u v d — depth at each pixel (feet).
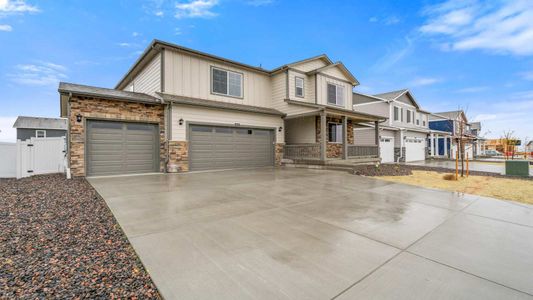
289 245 10.71
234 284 7.76
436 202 18.95
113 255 9.55
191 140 36.35
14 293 7.02
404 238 11.73
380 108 71.87
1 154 30.66
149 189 22.18
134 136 32.65
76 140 28.58
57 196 18.62
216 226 12.89
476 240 11.66
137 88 46.70
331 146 50.52
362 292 7.47
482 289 7.77
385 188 24.23
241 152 41.93
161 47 36.73
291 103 45.52
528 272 8.84
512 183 28.81
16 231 11.59
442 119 102.89
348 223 13.70
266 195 20.27
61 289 7.28
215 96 42.14
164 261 9.14
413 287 7.79
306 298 7.12
